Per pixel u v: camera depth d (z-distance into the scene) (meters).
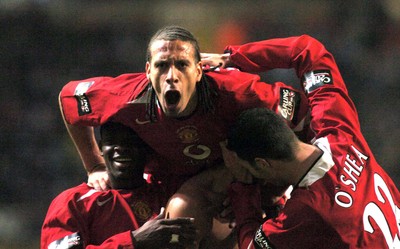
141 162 14.98
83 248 14.54
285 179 13.68
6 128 38.19
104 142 15.03
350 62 41.12
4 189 36.38
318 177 13.38
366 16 43.06
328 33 42.91
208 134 13.99
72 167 37.19
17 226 34.56
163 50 13.16
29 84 40.09
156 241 13.67
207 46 43.50
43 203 36.16
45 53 41.34
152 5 44.44
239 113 13.91
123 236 13.78
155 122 13.95
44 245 14.74
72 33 42.06
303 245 13.30
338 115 14.24
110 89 14.50
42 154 37.47
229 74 14.01
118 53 41.72
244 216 13.99
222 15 44.56
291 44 15.09
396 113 39.81
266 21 44.09
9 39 41.47
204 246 14.62
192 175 15.06
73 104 14.82
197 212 14.20
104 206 15.02
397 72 40.94
